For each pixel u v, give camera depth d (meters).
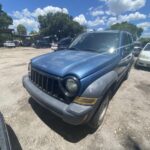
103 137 2.72
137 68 8.34
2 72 6.69
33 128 2.86
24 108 3.49
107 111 3.54
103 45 3.63
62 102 2.36
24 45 38.59
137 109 3.72
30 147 2.45
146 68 8.38
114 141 2.65
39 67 2.71
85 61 2.69
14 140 2.56
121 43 3.73
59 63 2.62
